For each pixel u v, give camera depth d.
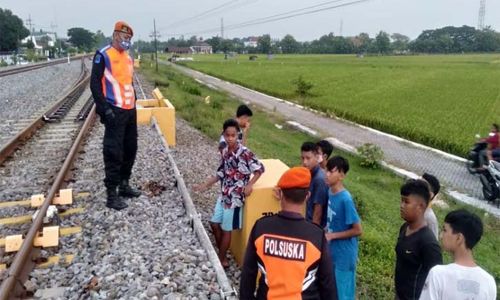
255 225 3.11
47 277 4.92
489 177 11.32
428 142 20.03
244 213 5.74
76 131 12.84
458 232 3.04
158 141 11.06
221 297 4.40
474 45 177.25
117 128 6.33
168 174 8.35
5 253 5.45
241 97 37.84
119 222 6.07
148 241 5.56
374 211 10.05
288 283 2.89
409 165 15.60
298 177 3.00
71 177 8.20
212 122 18.77
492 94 39.66
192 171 10.30
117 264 4.98
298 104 33.78
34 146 11.01
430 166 15.45
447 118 25.81
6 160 9.66
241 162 5.61
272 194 5.65
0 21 90.19
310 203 5.08
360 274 6.57
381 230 8.84
